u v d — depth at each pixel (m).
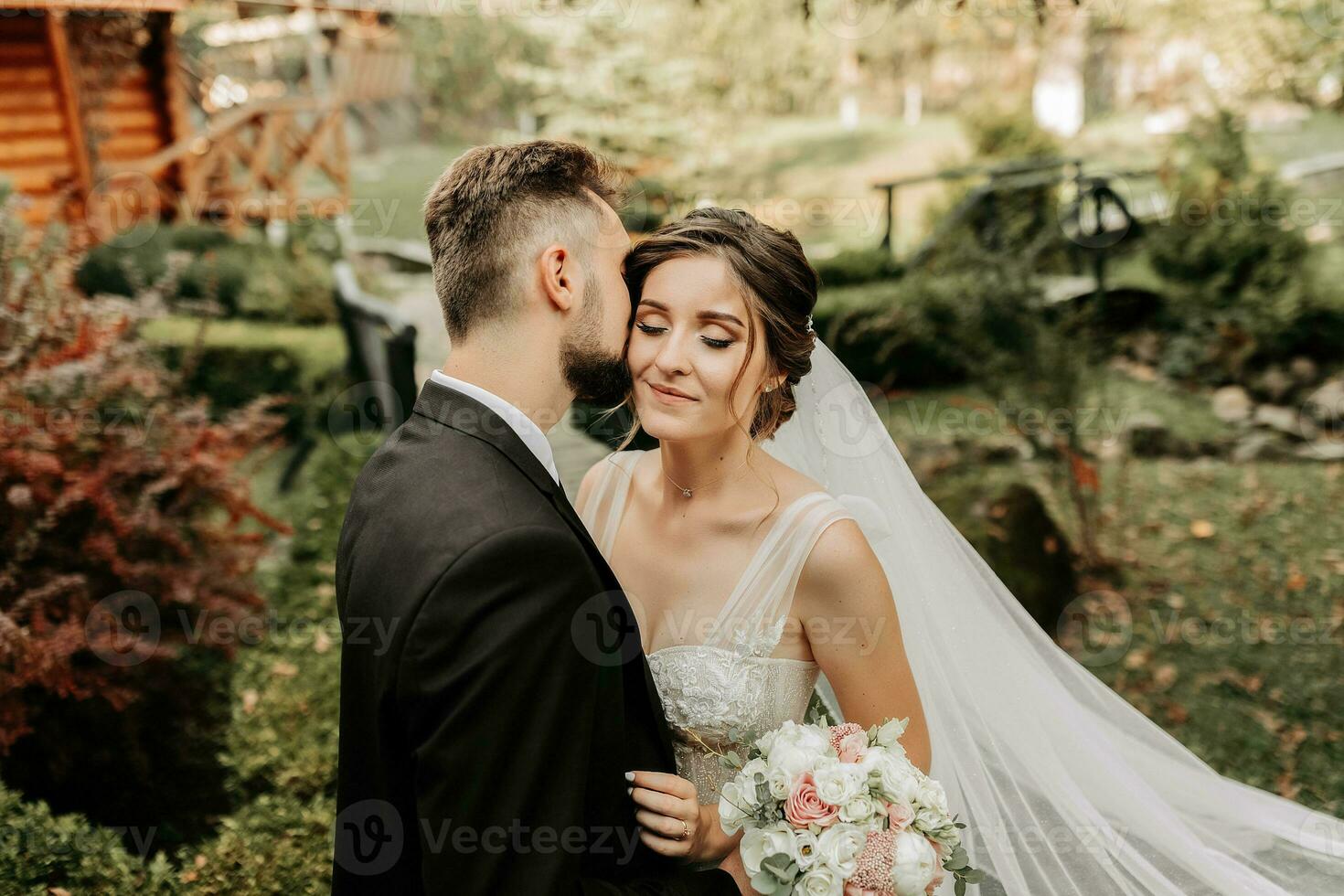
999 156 10.00
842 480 2.18
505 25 13.62
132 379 3.84
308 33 11.91
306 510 5.61
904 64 13.66
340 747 1.48
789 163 12.31
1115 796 2.29
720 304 1.68
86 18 8.50
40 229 4.78
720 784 1.88
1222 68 9.33
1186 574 4.91
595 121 10.49
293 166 10.24
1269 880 2.29
